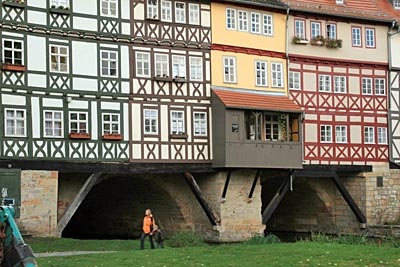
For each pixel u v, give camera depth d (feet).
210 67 100.53
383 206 119.24
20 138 82.84
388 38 122.31
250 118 100.58
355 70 118.21
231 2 102.94
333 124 114.93
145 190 103.35
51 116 85.71
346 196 116.06
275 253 60.85
